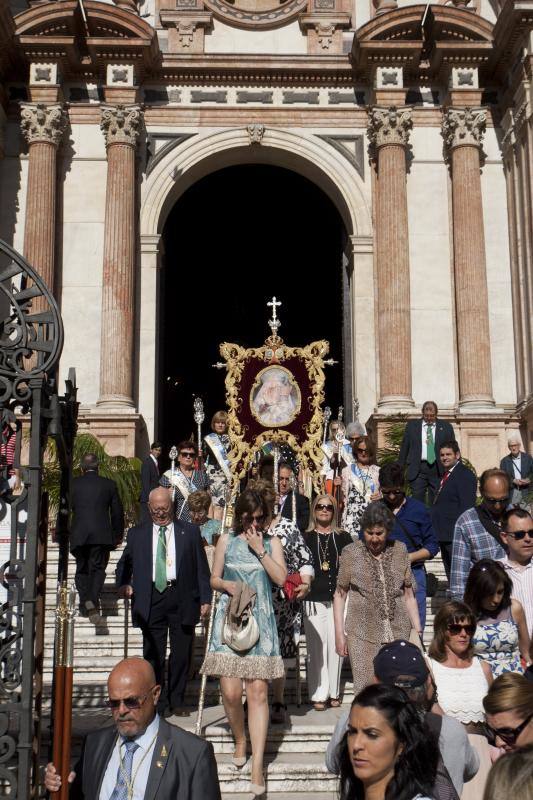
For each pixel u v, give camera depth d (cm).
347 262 2048
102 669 1010
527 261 1864
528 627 724
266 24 2072
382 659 516
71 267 1930
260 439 1484
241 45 2069
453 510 1118
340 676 985
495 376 1930
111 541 1144
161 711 891
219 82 2036
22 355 575
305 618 930
